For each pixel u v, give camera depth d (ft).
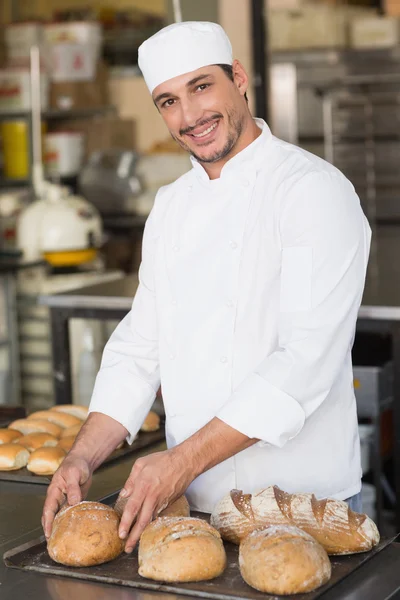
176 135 6.28
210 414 6.31
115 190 19.63
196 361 6.33
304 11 21.85
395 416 10.32
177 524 5.24
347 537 5.27
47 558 5.44
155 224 6.74
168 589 4.97
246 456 6.23
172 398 6.49
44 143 19.22
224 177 6.32
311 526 5.28
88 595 4.97
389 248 17.44
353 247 5.92
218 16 15.97
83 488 6.15
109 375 6.73
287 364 5.76
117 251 19.76
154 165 19.71
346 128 21.97
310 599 4.78
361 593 4.90
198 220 6.40
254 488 6.25
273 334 6.20
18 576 5.24
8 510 6.41
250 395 5.73
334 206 5.92
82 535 5.31
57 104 19.51
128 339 6.90
